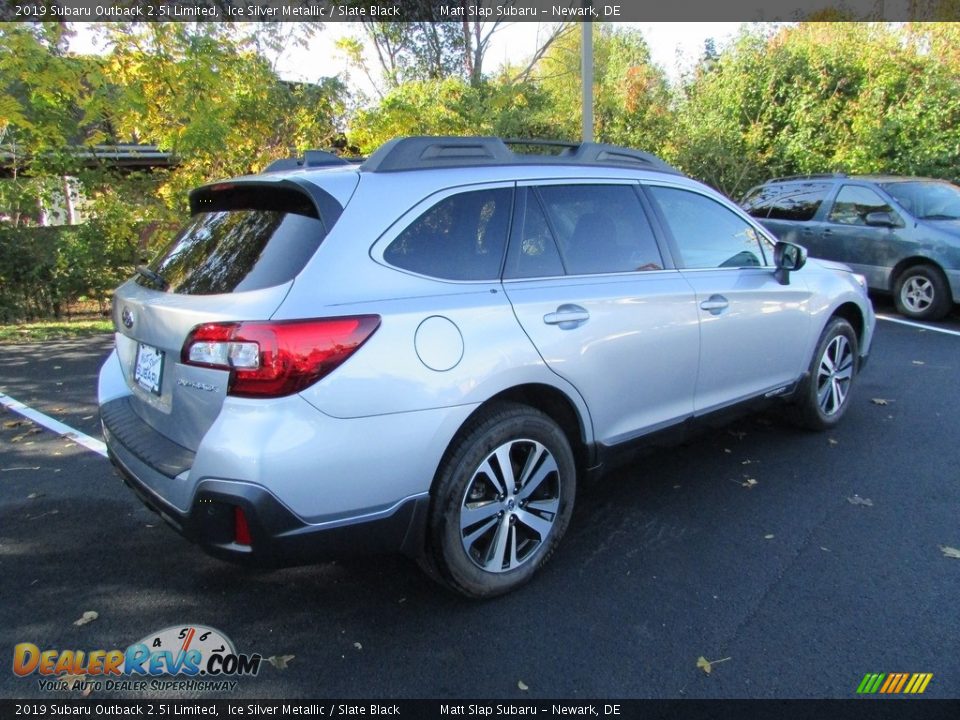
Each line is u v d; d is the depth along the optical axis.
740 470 4.22
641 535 3.46
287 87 9.57
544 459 2.99
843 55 14.15
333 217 2.53
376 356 2.42
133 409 2.97
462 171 2.92
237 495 2.23
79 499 3.94
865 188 9.02
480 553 2.88
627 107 15.80
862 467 4.22
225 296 2.46
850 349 4.86
